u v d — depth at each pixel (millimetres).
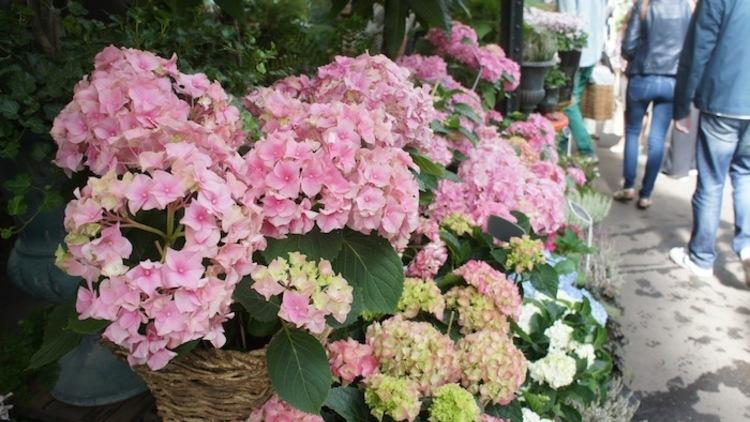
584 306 2039
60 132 956
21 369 1590
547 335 1861
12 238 2311
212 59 1696
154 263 802
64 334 940
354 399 1263
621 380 2504
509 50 3041
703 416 2502
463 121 2266
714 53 3129
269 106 1112
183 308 799
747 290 3494
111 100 909
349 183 966
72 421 1576
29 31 1449
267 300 938
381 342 1294
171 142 889
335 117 1029
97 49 1429
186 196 873
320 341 1061
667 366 2816
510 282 1608
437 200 1923
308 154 954
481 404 1396
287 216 939
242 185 901
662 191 5020
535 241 1707
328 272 959
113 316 791
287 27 2430
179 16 1712
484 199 1920
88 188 840
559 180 2549
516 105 3256
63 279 1573
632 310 3279
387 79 1363
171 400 1059
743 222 3516
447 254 1765
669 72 4191
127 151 912
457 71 2805
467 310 1527
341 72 1399
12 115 1240
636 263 3803
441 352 1285
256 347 1054
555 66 3770
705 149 3404
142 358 841
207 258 893
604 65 5543
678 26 4066
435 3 2059
